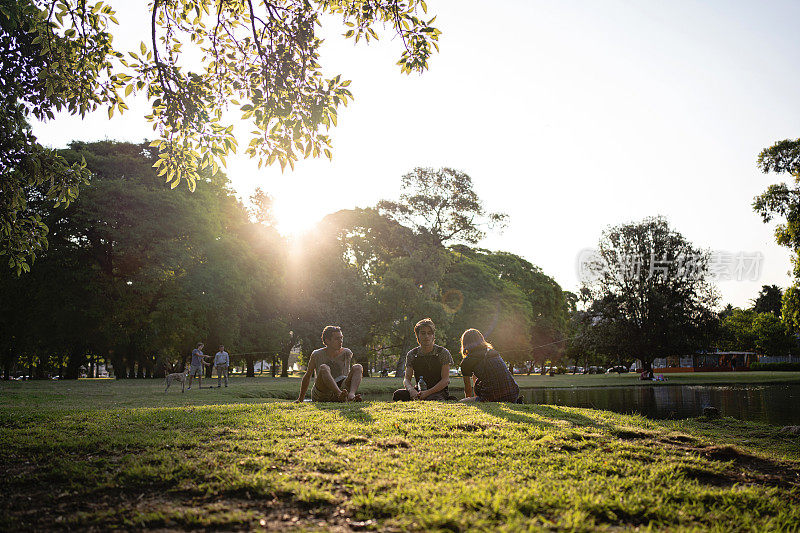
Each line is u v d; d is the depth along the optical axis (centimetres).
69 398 1308
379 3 638
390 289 3628
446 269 4041
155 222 2847
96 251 3012
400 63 651
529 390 2545
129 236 2777
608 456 401
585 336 3884
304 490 302
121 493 316
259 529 251
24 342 3020
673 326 3538
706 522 272
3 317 2867
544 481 326
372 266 4250
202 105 622
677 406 1461
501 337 4497
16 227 741
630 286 3712
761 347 6981
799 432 604
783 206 2547
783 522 273
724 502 304
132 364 3616
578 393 2211
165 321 2848
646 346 3631
